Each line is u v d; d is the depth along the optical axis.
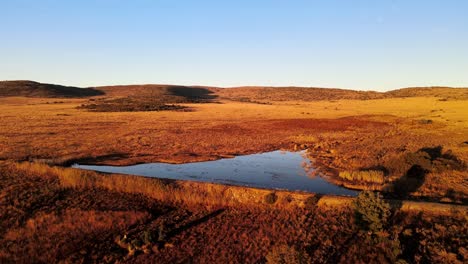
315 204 18.98
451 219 16.19
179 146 40.81
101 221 17.28
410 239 14.90
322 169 29.20
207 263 13.98
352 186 23.66
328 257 14.25
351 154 34.09
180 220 18.11
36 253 14.20
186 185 21.78
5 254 13.96
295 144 42.97
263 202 19.72
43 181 23.33
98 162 31.98
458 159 29.77
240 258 14.26
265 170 29.45
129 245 14.95
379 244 14.51
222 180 25.88
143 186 21.64
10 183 22.59
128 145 41.00
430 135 47.25
